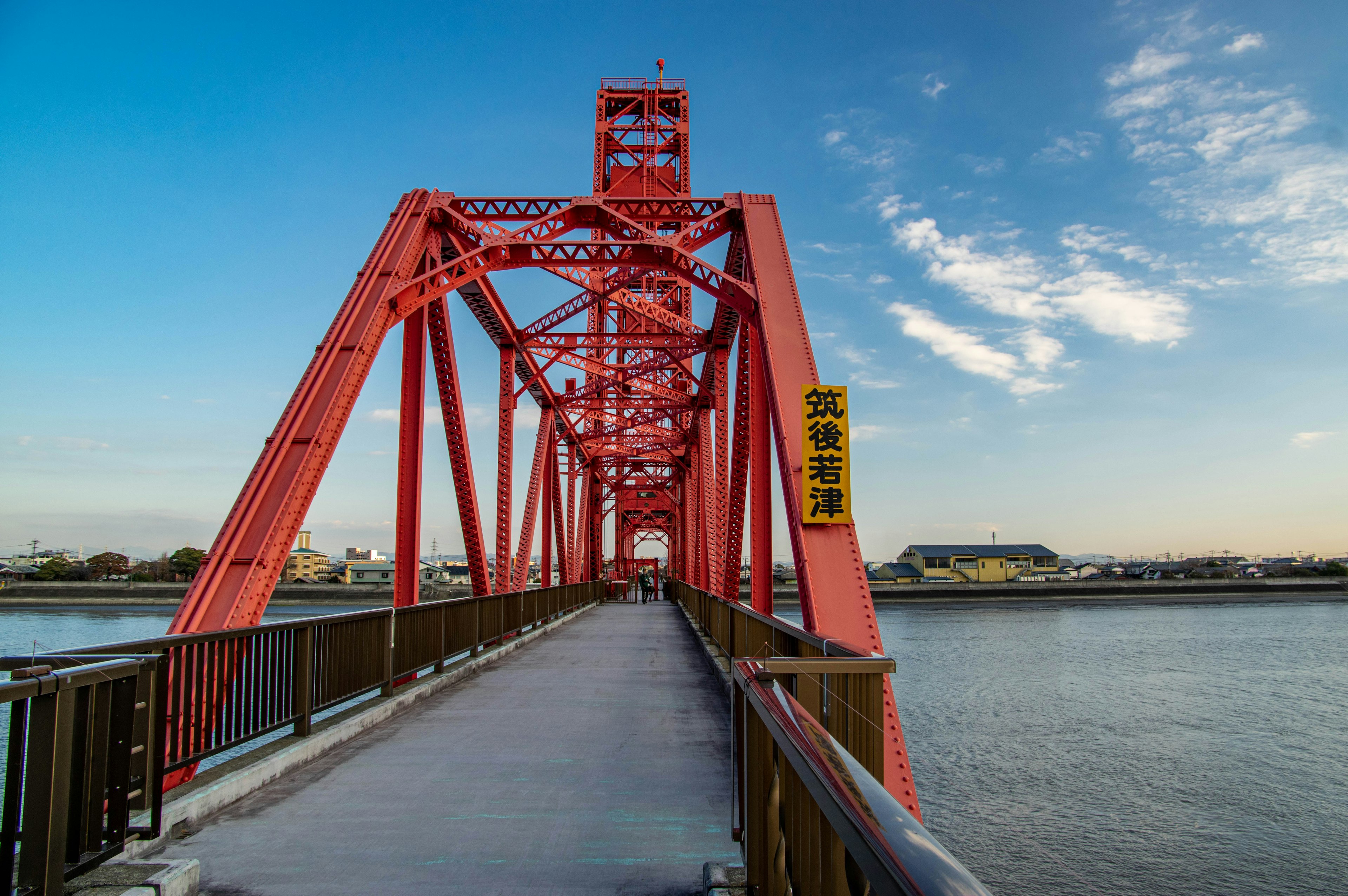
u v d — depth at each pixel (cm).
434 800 441
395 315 923
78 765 263
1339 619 4947
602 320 2345
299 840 375
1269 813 1255
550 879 329
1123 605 6288
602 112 2255
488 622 1155
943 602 6612
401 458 1039
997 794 1352
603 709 725
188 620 602
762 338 932
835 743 161
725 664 936
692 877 332
